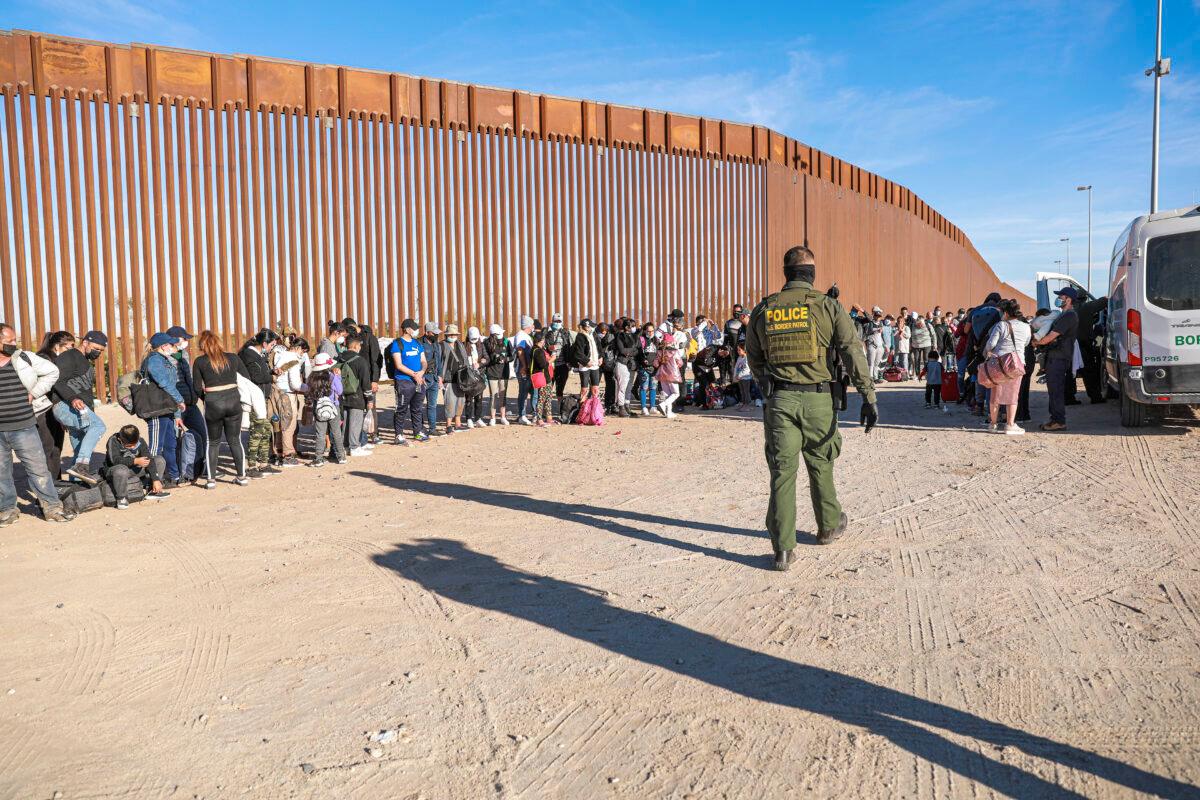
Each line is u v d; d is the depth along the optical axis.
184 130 16.25
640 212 21.88
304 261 17.28
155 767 3.14
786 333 5.23
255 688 3.81
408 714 3.52
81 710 3.63
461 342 12.89
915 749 3.12
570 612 4.69
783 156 25.50
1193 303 9.60
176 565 5.86
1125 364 10.11
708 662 3.96
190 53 16.25
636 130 21.83
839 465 8.84
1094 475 7.92
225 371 8.67
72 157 15.39
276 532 6.73
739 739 3.24
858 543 5.89
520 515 7.09
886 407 14.70
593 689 3.71
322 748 3.25
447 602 4.91
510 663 4.02
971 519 6.46
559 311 20.47
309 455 10.88
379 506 7.62
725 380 16.12
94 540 6.63
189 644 4.37
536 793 2.91
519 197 19.91
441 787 2.96
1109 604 4.54
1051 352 10.71
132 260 15.80
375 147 18.08
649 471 9.03
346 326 11.32
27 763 3.19
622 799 2.86
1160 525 6.11
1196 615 4.34
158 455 8.57
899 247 33.88
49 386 7.95
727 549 5.86
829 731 3.28
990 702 3.47
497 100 19.59
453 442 11.81
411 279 18.47
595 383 13.54
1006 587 4.87
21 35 15.01
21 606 5.05
